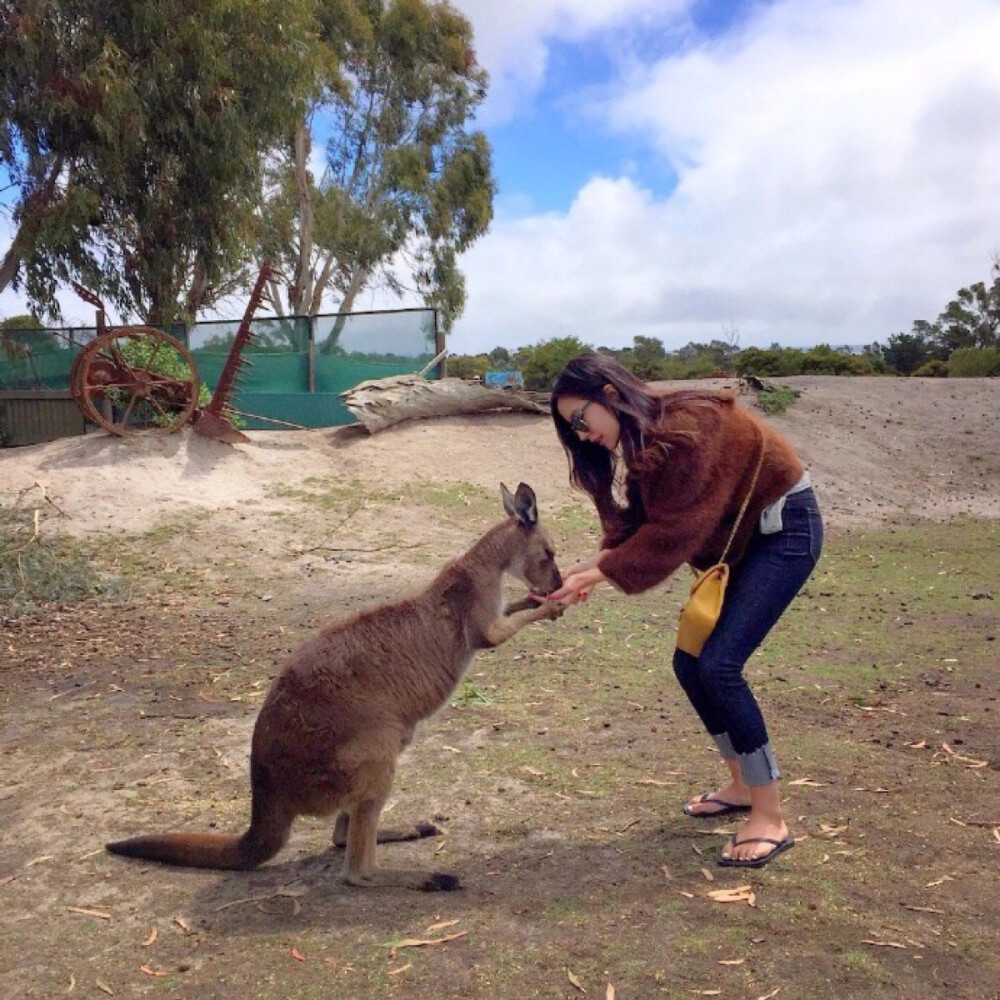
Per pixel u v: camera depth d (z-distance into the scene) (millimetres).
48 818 4074
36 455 11805
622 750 4703
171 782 4434
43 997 2797
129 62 14312
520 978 2801
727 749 3844
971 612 7609
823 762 4449
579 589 3518
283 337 15797
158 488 11320
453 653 3703
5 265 15250
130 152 14375
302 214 27172
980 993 2662
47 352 16078
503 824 3914
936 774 4281
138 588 8766
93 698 5711
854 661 6219
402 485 12375
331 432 14125
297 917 3217
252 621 7648
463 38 29047
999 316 35500
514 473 13258
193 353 15852
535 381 32000
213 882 3502
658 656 6441
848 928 3020
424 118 29391
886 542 11156
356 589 8711
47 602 8195
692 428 3219
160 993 2797
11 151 14648
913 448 15922
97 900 3379
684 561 3359
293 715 3326
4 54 13648
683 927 3055
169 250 15977
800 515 3486
